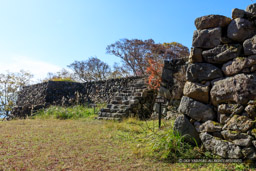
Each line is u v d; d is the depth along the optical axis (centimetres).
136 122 608
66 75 2194
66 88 1317
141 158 318
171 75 638
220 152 294
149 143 369
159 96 658
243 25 309
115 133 485
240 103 295
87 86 1271
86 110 933
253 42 294
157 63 813
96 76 2100
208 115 328
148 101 786
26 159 310
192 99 347
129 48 1686
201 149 318
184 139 340
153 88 780
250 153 270
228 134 292
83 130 527
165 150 326
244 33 309
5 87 1973
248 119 283
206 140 316
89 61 2141
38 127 581
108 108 786
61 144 394
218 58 328
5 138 440
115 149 363
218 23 337
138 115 729
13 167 277
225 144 292
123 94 884
